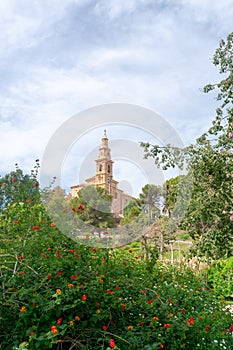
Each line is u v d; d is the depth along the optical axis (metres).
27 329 2.53
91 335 2.70
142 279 3.68
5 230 3.41
